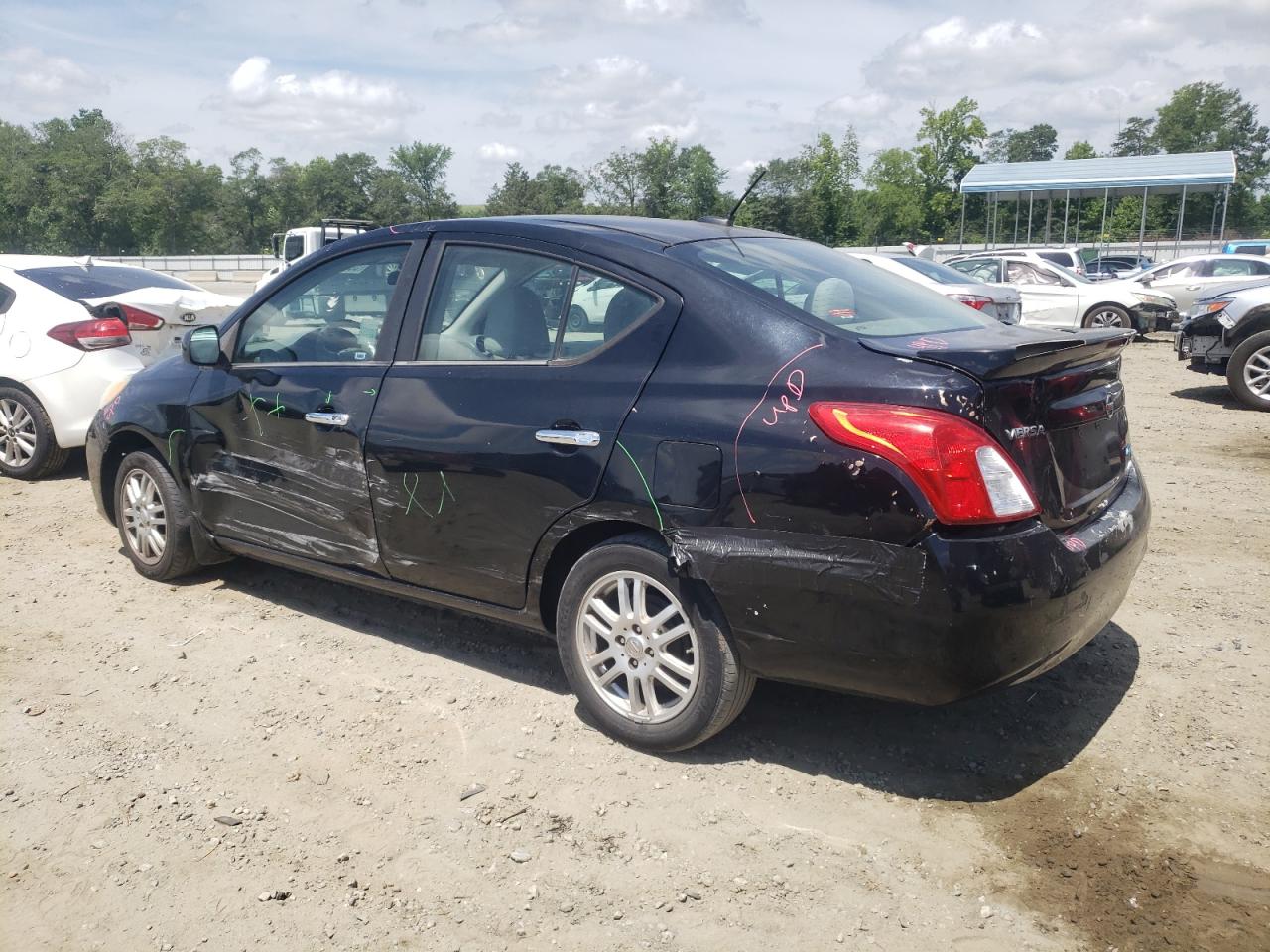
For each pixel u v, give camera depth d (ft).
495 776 11.23
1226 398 38.29
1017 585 9.35
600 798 10.77
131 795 10.95
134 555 17.44
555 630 12.39
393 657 14.35
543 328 12.04
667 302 11.18
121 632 15.31
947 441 9.30
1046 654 9.85
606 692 11.85
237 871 9.68
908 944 8.58
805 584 9.88
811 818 10.38
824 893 9.23
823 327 10.45
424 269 13.29
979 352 9.53
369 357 13.58
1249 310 35.32
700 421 10.45
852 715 12.49
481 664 14.08
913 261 48.91
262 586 17.17
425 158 322.55
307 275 14.62
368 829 10.32
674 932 8.78
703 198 251.39
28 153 344.08
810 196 231.30
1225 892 9.13
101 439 17.29
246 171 325.01
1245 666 13.70
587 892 9.32
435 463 12.45
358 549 13.70
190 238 326.03
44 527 20.84
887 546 9.46
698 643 10.79
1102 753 11.56
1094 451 11.16
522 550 11.93
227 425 15.11
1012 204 257.34
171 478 16.49
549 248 12.23
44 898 9.32
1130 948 8.47
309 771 11.41
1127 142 384.68
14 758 11.73
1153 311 59.62
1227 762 11.29
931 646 9.43
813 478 9.75
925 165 268.00
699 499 10.39
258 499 14.89
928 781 11.03
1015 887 9.28
